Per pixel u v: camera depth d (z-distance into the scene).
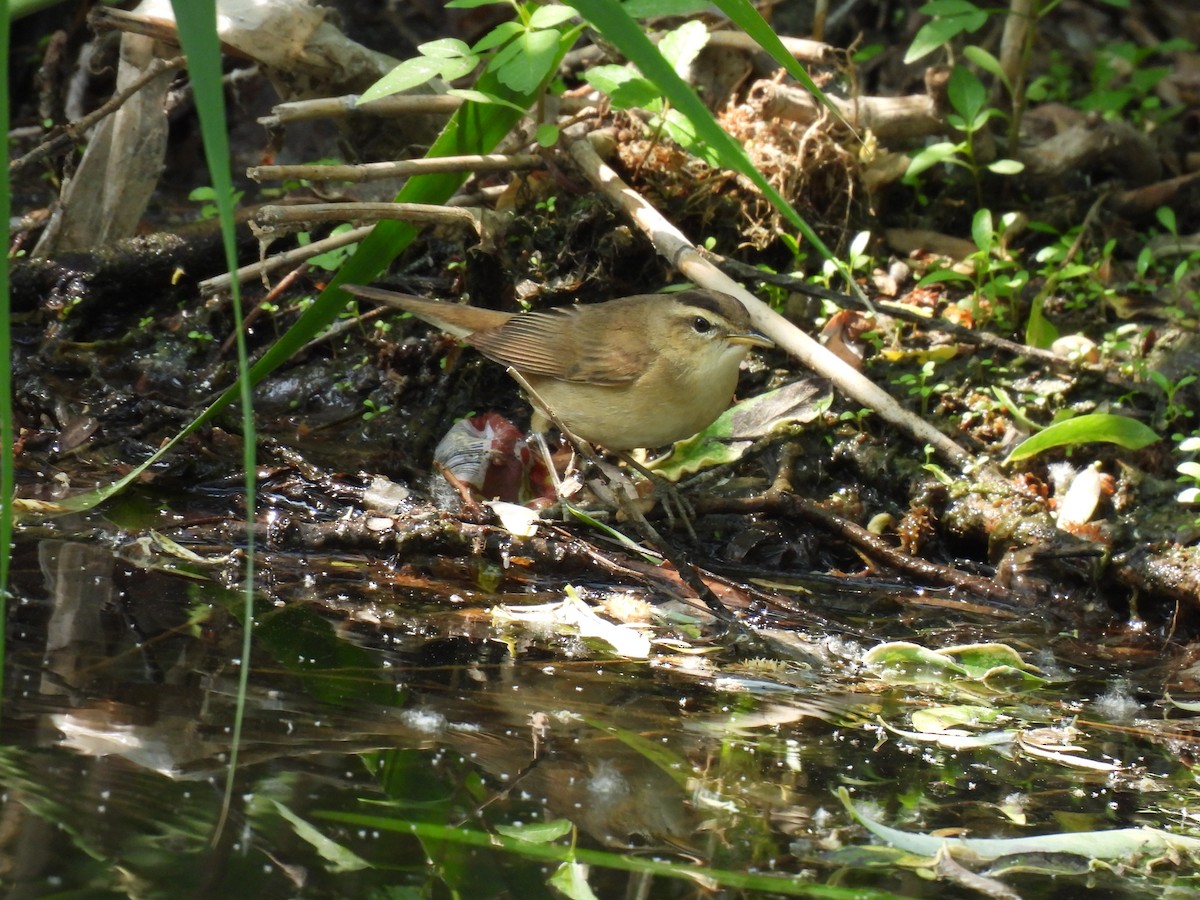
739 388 12.02
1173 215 13.28
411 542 9.55
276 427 11.81
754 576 10.02
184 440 11.15
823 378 11.59
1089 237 13.79
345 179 10.32
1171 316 12.56
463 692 7.45
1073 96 17.09
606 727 7.15
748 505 10.44
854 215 13.51
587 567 9.66
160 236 13.12
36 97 16.84
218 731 6.56
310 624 8.28
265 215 9.71
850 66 13.29
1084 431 10.48
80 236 13.09
